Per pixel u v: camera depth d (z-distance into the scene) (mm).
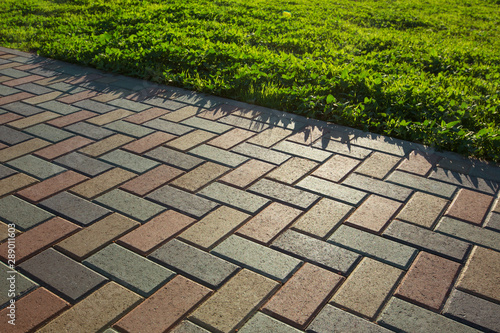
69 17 9305
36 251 2527
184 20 8727
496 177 3432
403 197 3123
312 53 6641
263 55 6203
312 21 9164
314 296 2227
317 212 2922
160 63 5961
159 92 5172
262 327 2037
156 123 4297
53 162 3545
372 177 3385
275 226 2766
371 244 2627
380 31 8781
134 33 7754
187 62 5828
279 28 8289
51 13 9695
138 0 10945
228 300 2188
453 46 7691
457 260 2516
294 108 4734
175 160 3570
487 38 8781
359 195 3137
